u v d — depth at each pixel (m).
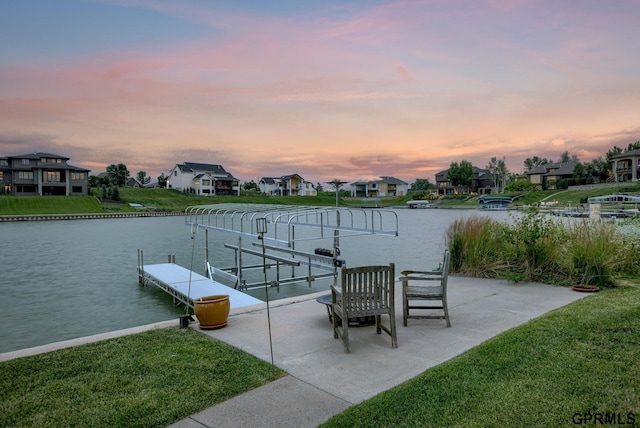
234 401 3.23
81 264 19.50
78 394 3.39
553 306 6.08
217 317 5.16
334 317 4.80
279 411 3.05
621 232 9.19
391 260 18.77
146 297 12.87
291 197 85.75
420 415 2.90
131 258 21.25
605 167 70.88
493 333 4.86
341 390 3.40
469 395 3.18
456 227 9.73
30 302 12.31
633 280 7.75
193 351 4.35
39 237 31.75
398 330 5.08
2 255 22.52
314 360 4.09
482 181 98.62
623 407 2.90
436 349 4.36
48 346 4.59
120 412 3.06
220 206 14.59
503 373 3.55
